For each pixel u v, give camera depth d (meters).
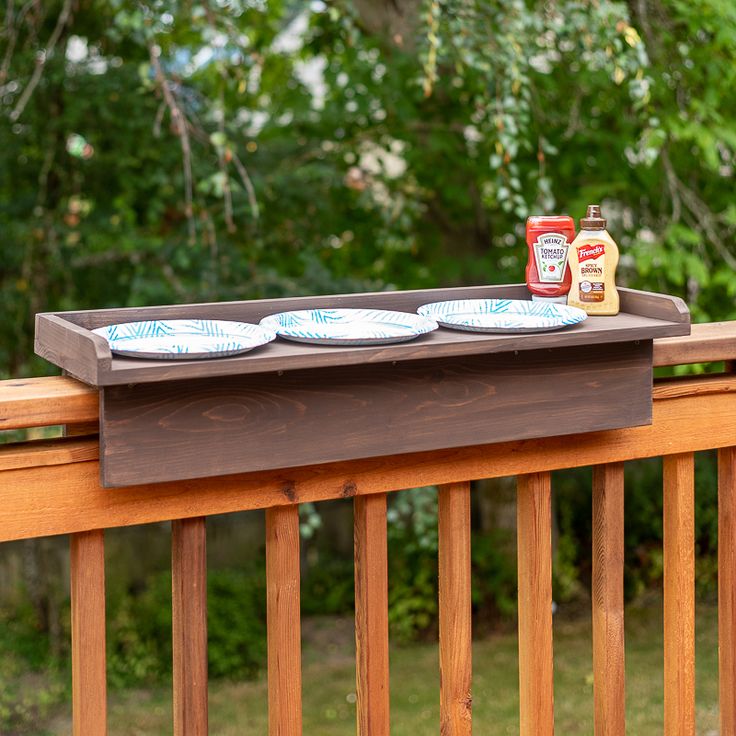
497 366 1.47
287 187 5.18
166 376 1.20
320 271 5.04
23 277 5.07
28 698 5.39
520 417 1.50
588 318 1.63
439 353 1.36
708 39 4.73
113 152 4.93
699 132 4.38
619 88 4.74
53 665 5.70
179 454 1.27
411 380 1.41
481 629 6.55
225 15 3.84
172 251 4.94
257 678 6.03
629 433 1.66
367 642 1.50
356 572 1.51
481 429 1.47
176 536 1.37
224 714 5.51
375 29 5.00
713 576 6.50
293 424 1.34
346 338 1.34
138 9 3.74
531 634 1.62
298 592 1.44
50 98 4.89
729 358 1.72
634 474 7.11
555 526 7.01
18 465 1.24
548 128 5.04
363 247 5.72
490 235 6.06
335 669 6.04
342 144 5.49
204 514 1.36
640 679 5.63
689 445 1.71
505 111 3.81
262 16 5.12
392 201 5.29
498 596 6.59
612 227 5.32
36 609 6.00
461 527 1.55
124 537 6.50
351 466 1.45
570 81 4.90
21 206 5.06
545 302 1.74
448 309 1.67
